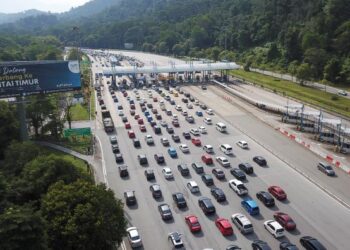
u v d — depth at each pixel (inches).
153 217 2652.6
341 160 3511.3
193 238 2399.1
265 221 2536.9
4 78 3528.5
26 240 1702.8
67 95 5403.5
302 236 2386.8
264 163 3440.0
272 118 4872.0
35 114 4229.8
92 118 5059.1
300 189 2999.5
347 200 2817.4
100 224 1951.3
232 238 2385.6
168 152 3779.5
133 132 4308.6
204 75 7824.8
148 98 6176.2
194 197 2910.9
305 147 3890.3
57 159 2522.1
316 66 7273.6
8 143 3575.3
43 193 2343.8
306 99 5733.3
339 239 2359.7
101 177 3292.3
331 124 4188.0
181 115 5128.0
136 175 3319.4
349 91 6314.0
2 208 2039.9
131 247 2335.1
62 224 1953.7
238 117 4975.4
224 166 3417.8
